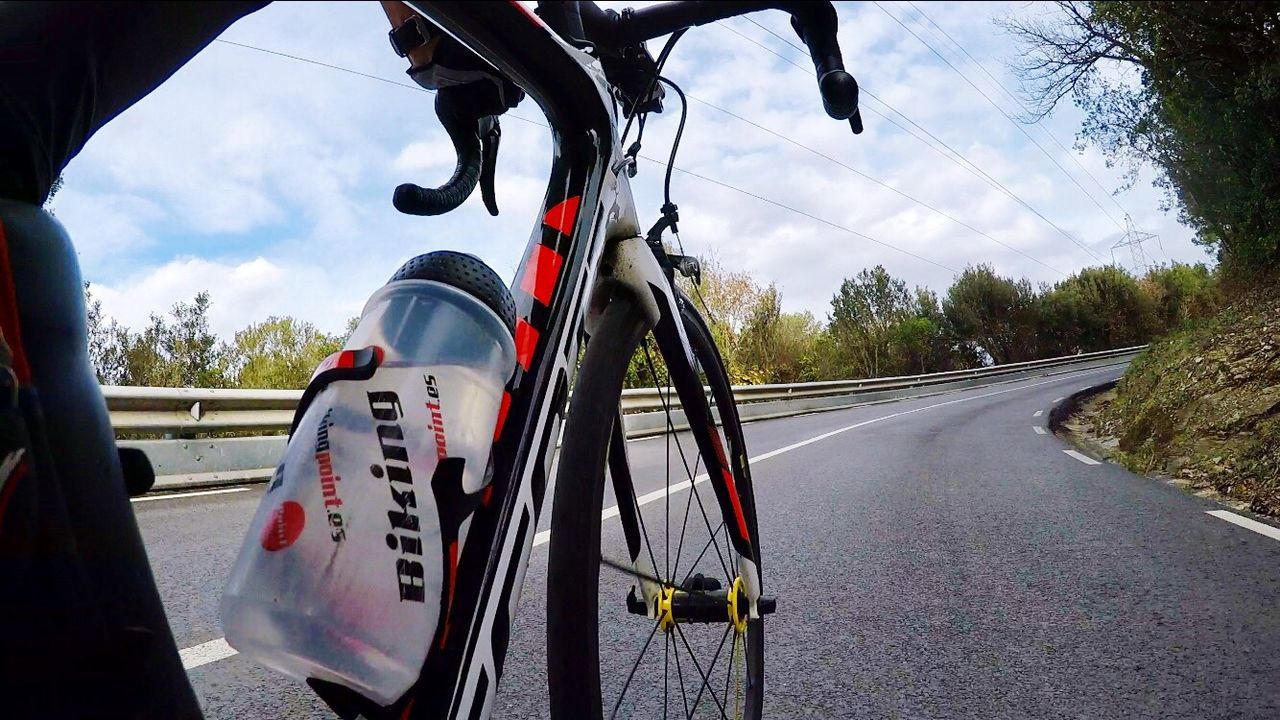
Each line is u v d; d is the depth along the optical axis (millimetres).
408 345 753
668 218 1385
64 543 556
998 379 35844
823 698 2184
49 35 639
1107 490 5820
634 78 1274
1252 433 6801
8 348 535
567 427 1019
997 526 4578
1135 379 13055
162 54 716
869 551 3988
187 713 641
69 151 715
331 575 669
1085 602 3084
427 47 941
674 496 2441
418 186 969
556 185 1020
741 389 16766
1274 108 12312
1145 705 2137
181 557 3494
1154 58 13633
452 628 740
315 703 2014
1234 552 3824
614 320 1142
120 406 5258
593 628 942
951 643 2639
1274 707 2113
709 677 1580
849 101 992
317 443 706
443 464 728
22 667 518
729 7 1080
